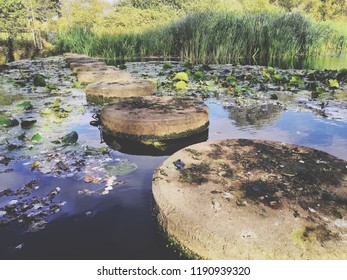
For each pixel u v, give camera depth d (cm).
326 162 180
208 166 176
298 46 910
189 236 129
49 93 418
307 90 422
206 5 2034
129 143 245
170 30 970
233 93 407
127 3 2317
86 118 303
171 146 241
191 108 280
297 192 150
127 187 177
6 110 327
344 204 142
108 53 953
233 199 144
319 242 121
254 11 1134
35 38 1474
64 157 213
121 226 147
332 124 280
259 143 208
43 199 165
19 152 220
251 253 119
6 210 156
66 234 141
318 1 2128
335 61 814
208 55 847
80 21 2219
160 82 481
